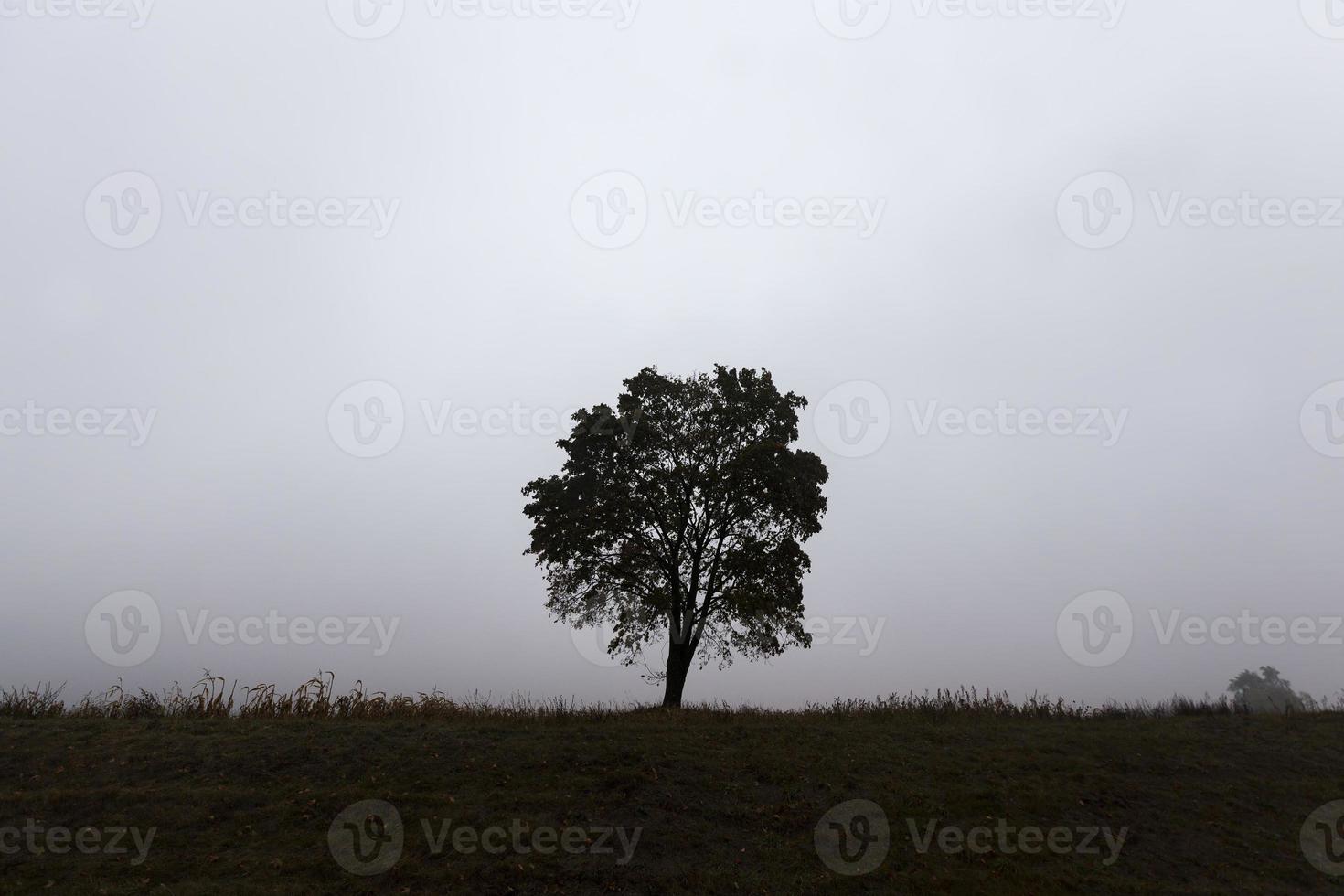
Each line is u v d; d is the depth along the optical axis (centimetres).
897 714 1562
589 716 1434
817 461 2138
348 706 1433
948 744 1266
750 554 2044
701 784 1044
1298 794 1087
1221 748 1259
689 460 2153
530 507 2102
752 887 813
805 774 1097
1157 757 1205
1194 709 1636
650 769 1078
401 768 1057
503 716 1420
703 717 1474
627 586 2062
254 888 761
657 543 2108
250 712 1390
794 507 2058
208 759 1056
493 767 1071
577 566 2062
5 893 741
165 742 1116
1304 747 1274
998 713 1606
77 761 1034
